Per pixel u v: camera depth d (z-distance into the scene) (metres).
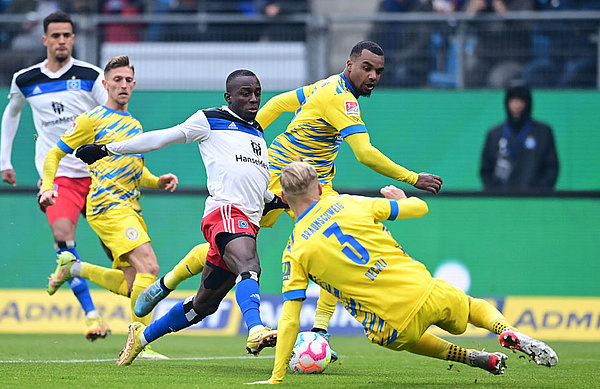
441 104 46.56
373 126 46.72
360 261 18.17
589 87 48.31
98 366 23.34
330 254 18.23
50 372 21.30
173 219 45.56
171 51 49.22
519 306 43.22
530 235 44.91
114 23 49.06
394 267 18.23
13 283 45.25
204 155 22.05
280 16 49.47
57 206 30.75
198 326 42.94
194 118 21.83
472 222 45.03
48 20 31.75
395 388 18.30
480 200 45.09
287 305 18.42
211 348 32.91
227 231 21.19
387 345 18.45
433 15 48.91
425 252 45.03
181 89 46.97
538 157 45.53
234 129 22.02
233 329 42.81
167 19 49.19
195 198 45.69
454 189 46.16
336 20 49.09
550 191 44.97
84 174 31.11
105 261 45.06
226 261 21.19
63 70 32.12
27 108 46.34
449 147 46.41
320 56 49.16
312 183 18.70
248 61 49.25
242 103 22.09
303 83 49.12
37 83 32.06
